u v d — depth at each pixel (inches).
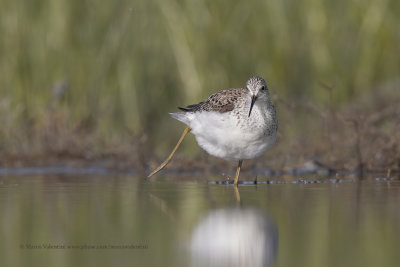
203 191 418.0
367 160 519.2
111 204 366.3
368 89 658.8
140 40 638.5
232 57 647.1
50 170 546.9
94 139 597.3
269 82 646.5
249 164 539.2
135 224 311.7
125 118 627.8
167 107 649.0
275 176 500.4
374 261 241.9
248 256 255.0
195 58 631.8
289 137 553.9
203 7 647.8
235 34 652.1
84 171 543.8
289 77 657.6
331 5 673.0
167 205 361.4
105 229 301.3
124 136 611.2
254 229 297.9
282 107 617.0
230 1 658.8
